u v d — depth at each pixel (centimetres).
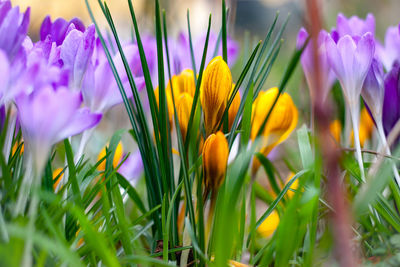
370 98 60
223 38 58
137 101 57
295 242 54
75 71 54
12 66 50
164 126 57
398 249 56
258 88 60
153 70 62
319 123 45
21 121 51
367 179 58
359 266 56
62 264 52
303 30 61
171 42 63
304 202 52
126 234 54
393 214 58
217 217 55
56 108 49
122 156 65
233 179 55
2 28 50
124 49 58
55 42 56
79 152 57
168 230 56
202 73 57
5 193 52
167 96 60
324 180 60
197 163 56
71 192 56
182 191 60
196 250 56
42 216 52
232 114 58
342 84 59
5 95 50
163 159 57
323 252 60
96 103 56
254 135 61
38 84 51
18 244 49
